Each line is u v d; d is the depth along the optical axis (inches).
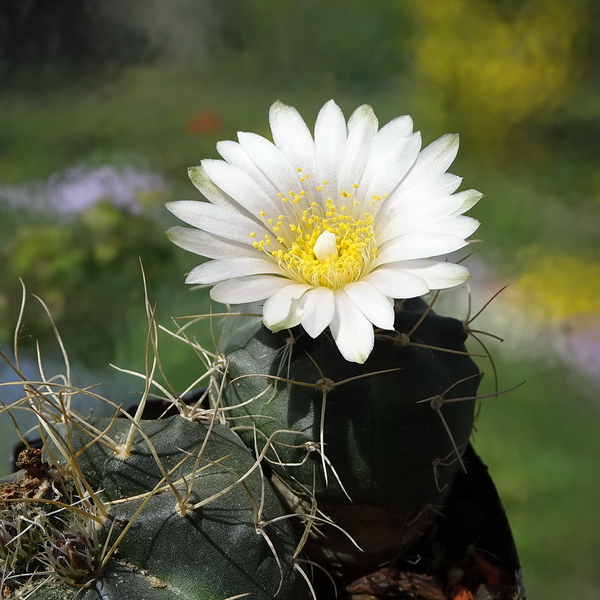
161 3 77.1
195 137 65.8
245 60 83.1
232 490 16.0
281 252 16.4
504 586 17.0
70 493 16.0
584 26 67.1
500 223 52.6
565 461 31.3
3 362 32.0
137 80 73.8
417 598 16.8
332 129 16.8
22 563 15.8
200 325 34.9
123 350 33.6
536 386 35.7
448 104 67.2
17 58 70.2
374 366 16.2
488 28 65.8
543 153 65.2
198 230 16.3
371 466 16.2
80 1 71.7
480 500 17.6
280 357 16.4
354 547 16.7
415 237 16.1
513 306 40.9
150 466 16.0
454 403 16.5
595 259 46.9
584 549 27.5
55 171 54.6
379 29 84.4
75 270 35.9
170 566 15.7
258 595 15.8
